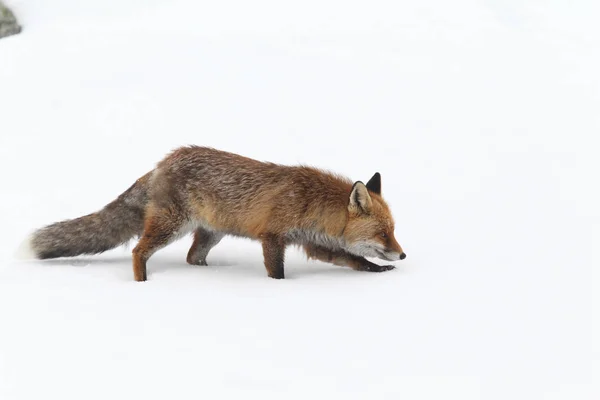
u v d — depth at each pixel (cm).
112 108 2175
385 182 1680
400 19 3020
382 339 837
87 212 1510
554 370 760
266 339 838
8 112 2150
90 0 3178
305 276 1148
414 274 1105
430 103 2214
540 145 1888
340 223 1161
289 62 2555
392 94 2286
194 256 1258
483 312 920
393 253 1144
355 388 721
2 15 2861
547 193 1553
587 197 1511
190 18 3061
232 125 2050
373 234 1148
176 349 812
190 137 1966
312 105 2202
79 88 2325
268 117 2109
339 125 2048
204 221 1202
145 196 1230
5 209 1523
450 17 3058
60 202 1570
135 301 980
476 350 808
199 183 1190
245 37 2805
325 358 787
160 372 757
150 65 2525
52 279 1102
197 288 1049
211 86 2350
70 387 730
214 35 2839
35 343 835
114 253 1368
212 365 771
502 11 3183
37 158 1841
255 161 1211
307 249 1222
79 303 972
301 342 829
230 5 3209
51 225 1254
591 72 2477
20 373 762
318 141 1934
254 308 945
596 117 2081
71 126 2059
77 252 1265
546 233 1293
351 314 918
